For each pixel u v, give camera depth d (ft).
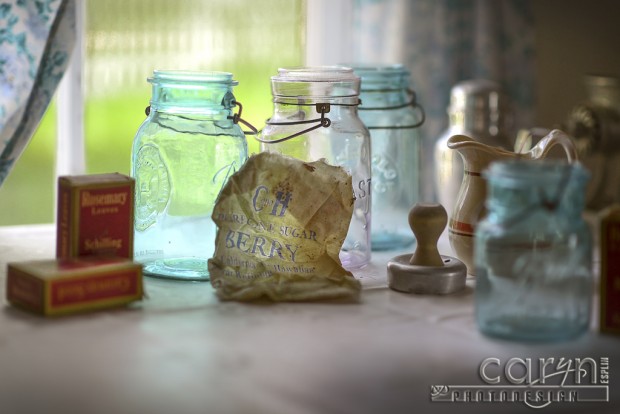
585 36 4.81
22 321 2.71
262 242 3.06
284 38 4.46
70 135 4.15
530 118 4.80
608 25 4.74
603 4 4.74
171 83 3.15
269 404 2.24
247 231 3.06
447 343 2.60
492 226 2.66
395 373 2.42
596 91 4.27
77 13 3.94
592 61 4.80
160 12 4.18
